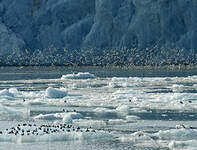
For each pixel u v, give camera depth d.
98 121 82.06
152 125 78.75
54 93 129.25
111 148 62.19
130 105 106.12
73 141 66.25
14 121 83.31
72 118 86.88
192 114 90.56
